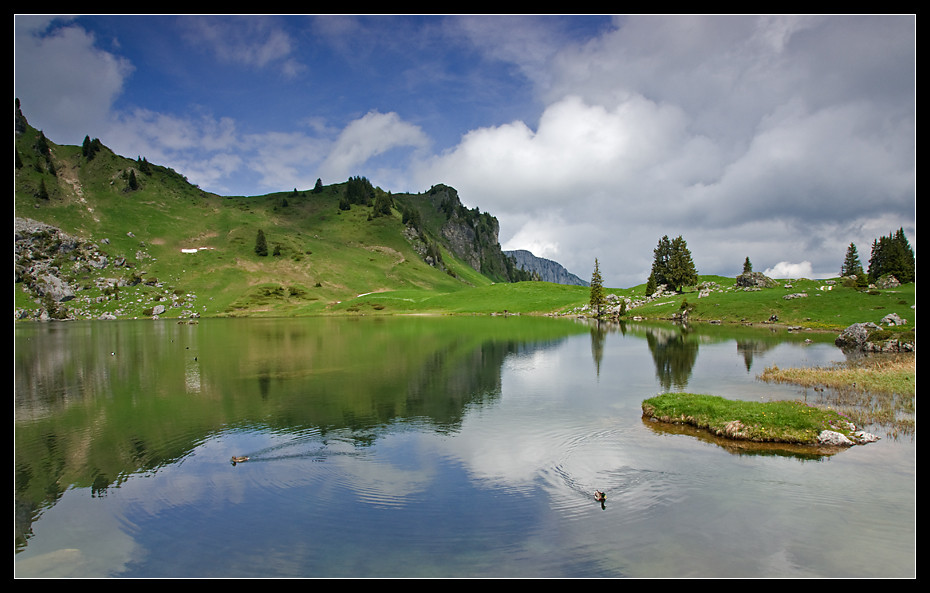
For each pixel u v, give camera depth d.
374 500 20.70
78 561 16.62
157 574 15.86
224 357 65.88
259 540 17.77
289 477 23.36
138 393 42.88
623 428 30.31
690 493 20.64
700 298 140.88
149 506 20.62
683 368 52.66
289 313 194.38
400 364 58.34
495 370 53.44
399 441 28.52
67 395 42.53
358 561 16.30
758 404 31.23
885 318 80.69
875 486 20.91
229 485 22.58
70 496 21.75
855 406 33.12
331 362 60.28
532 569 15.61
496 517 19.00
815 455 24.66
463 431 30.33
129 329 126.75
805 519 18.19
